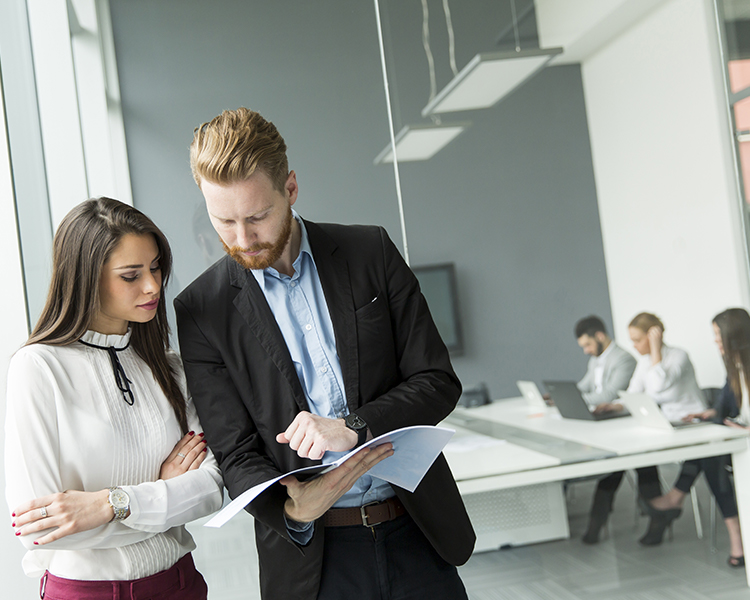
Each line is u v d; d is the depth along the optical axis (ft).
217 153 3.73
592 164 10.98
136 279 4.18
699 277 12.12
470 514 8.50
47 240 7.05
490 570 8.46
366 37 8.14
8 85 6.23
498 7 9.79
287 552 4.33
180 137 7.59
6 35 6.38
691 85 12.05
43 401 3.89
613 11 11.14
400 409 4.09
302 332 4.51
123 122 7.47
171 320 7.26
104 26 7.48
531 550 8.55
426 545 4.61
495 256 10.07
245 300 4.40
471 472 8.40
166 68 7.61
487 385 9.86
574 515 8.62
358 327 4.46
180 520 4.16
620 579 8.54
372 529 4.44
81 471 4.02
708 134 12.09
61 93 7.31
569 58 10.84
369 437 3.94
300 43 7.98
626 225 11.37
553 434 9.61
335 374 4.49
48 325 4.17
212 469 4.44
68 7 7.37
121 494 3.89
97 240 4.05
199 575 4.61
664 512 8.80
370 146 8.11
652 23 11.79
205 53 7.72
